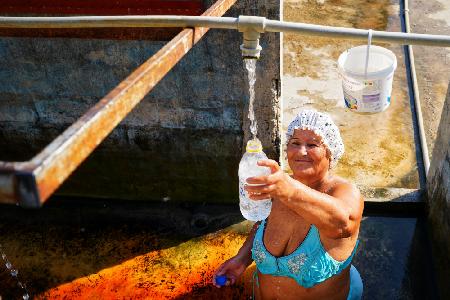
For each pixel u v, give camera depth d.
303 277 2.54
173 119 3.91
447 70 5.57
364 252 3.84
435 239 3.77
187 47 2.33
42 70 3.79
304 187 1.99
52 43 3.63
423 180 4.30
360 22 6.33
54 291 3.72
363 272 3.70
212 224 4.19
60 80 3.84
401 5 6.57
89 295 3.67
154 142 4.07
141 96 1.95
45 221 4.31
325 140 2.44
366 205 4.14
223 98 3.74
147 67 2.00
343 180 2.53
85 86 3.85
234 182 4.22
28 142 4.29
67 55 3.68
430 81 5.42
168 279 3.76
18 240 4.15
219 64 3.57
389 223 4.07
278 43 3.45
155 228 4.20
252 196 1.88
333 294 2.69
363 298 3.53
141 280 3.76
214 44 3.47
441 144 3.76
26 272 3.88
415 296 3.53
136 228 4.21
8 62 3.77
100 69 3.73
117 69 3.71
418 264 3.74
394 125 4.88
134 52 3.59
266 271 2.71
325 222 2.11
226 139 3.95
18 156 4.42
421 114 4.95
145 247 4.03
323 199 2.05
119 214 4.36
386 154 4.57
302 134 2.46
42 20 2.44
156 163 4.21
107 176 4.37
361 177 4.35
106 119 1.70
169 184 4.34
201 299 3.59
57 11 3.43
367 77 2.47
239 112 3.80
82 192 4.52
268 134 3.86
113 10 3.41
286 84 5.41
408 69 5.55
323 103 5.14
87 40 3.58
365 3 6.68
